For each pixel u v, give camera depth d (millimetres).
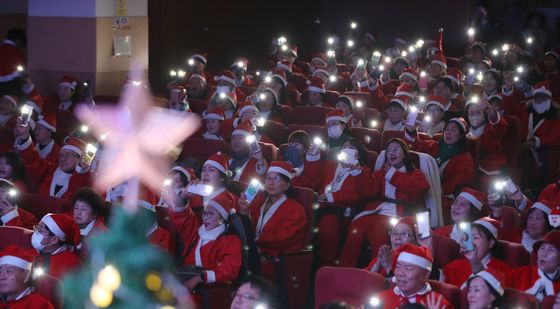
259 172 9125
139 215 7332
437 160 9453
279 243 7961
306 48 22516
